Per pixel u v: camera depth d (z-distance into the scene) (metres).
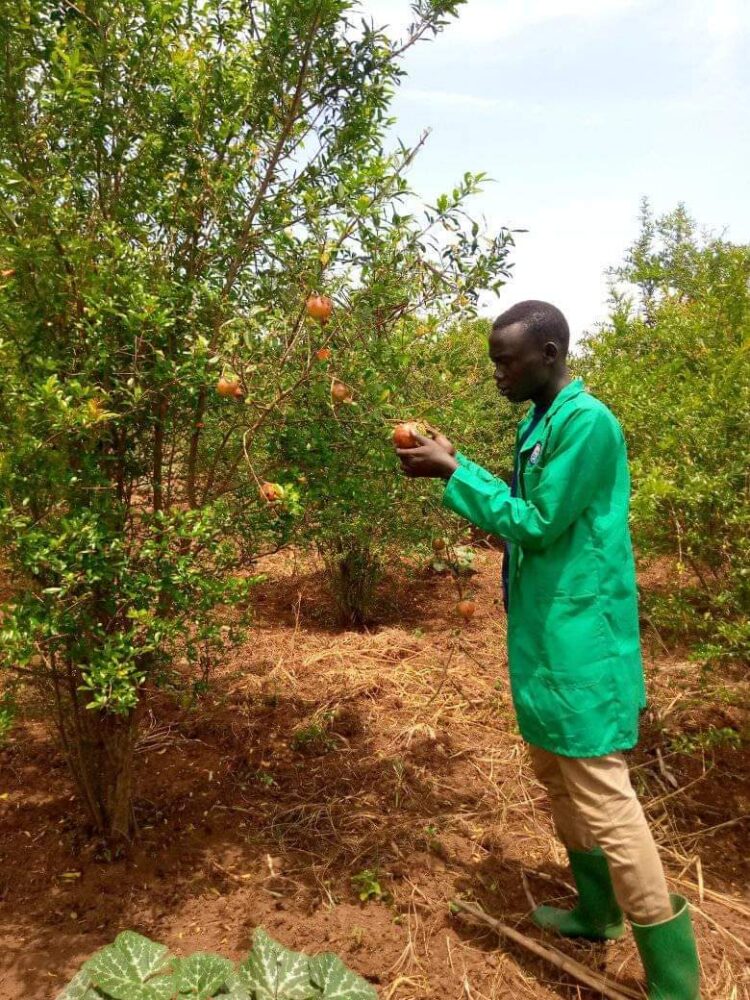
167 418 2.52
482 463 4.95
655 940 2.04
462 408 2.75
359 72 2.54
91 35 2.35
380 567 5.32
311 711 3.92
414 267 2.37
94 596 2.37
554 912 2.49
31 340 2.28
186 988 1.74
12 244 2.17
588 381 3.84
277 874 2.70
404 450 2.21
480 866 2.80
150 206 2.45
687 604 3.13
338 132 2.59
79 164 2.40
